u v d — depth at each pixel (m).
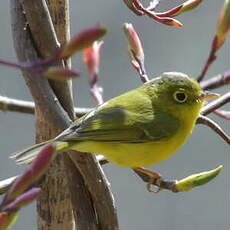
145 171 3.45
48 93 3.36
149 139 3.46
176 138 3.47
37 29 3.36
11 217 2.94
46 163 2.93
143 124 3.46
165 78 3.48
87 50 3.32
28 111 3.40
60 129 3.36
